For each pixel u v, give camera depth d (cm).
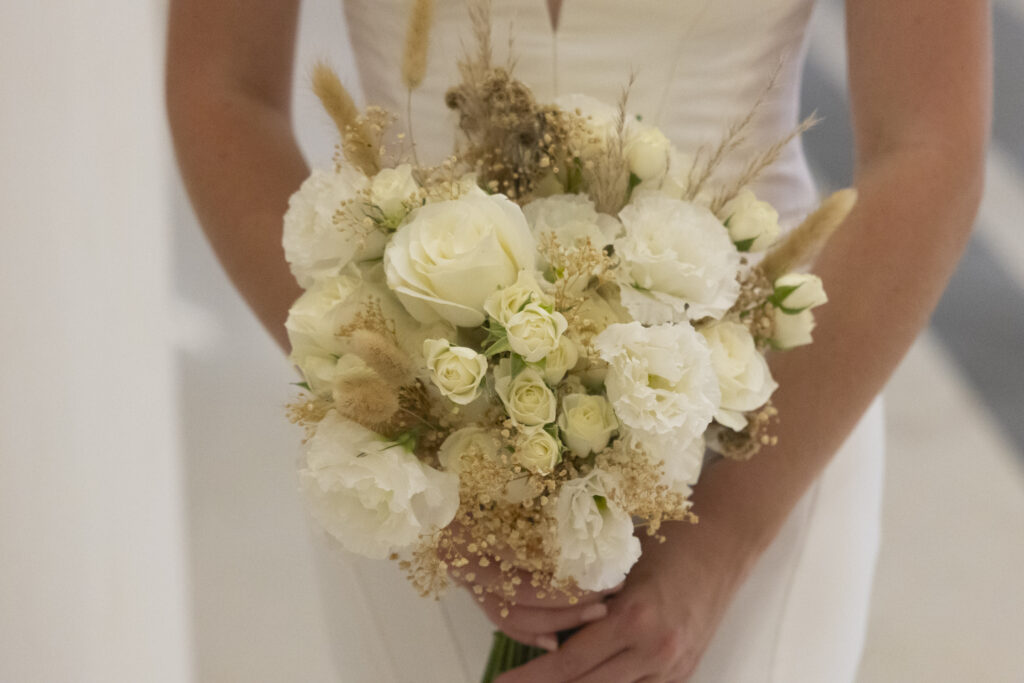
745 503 110
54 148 91
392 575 125
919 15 108
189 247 217
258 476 204
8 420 88
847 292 108
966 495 279
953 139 108
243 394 212
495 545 98
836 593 124
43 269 90
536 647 114
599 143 95
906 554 261
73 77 92
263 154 117
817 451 110
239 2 118
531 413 89
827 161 413
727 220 96
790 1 117
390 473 89
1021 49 537
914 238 108
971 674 227
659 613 107
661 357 88
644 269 91
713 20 116
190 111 117
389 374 88
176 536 107
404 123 121
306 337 93
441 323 91
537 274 90
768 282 97
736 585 111
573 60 118
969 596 248
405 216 91
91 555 94
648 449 92
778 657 122
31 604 89
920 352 333
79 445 93
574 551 93
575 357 90
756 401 94
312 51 131
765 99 117
